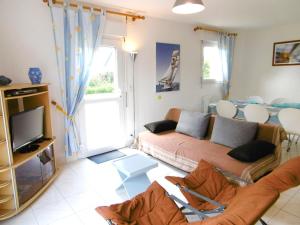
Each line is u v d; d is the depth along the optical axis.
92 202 2.40
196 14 4.02
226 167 2.42
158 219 1.63
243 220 0.97
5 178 2.15
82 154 3.60
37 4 2.89
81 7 3.16
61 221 2.10
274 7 3.65
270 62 5.45
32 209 2.28
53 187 2.71
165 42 4.44
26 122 2.45
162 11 3.76
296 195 2.46
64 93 3.20
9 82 2.28
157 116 4.57
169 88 4.67
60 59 3.13
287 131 3.66
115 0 3.19
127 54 3.92
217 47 5.46
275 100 4.73
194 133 3.39
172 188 2.66
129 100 4.08
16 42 2.80
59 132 3.30
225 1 3.32
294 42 4.96
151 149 3.39
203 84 5.40
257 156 2.42
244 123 2.92
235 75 6.01
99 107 3.72
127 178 2.36
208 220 1.12
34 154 2.40
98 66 3.62
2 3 2.67
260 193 1.13
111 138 3.94
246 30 5.64
